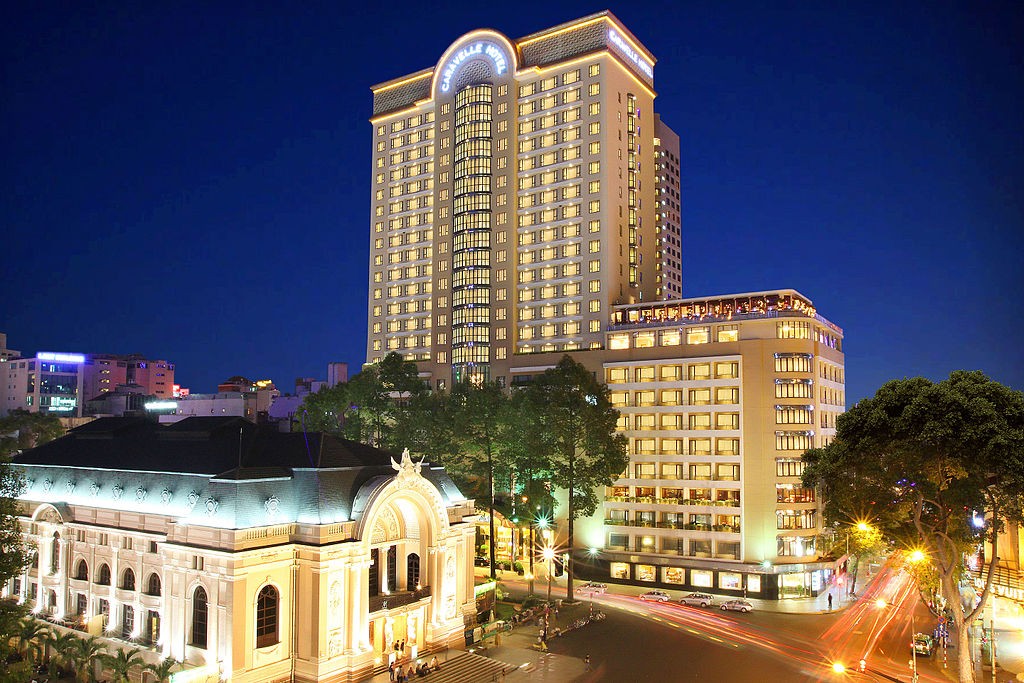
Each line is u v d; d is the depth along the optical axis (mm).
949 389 65812
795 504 111000
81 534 73812
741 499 111500
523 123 149500
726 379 114812
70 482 78188
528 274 145375
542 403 109000
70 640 62969
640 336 125125
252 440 72750
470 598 80188
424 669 67250
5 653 56625
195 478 67750
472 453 114562
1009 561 100688
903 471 68000
